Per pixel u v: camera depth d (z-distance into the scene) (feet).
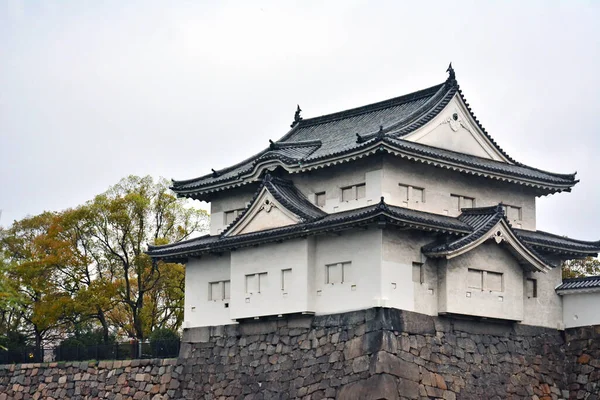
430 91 191.72
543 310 185.78
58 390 214.48
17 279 246.68
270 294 177.68
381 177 171.42
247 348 182.91
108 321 285.23
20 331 277.64
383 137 166.20
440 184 180.14
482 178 186.50
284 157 182.50
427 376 164.04
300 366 171.83
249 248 182.91
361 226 166.09
